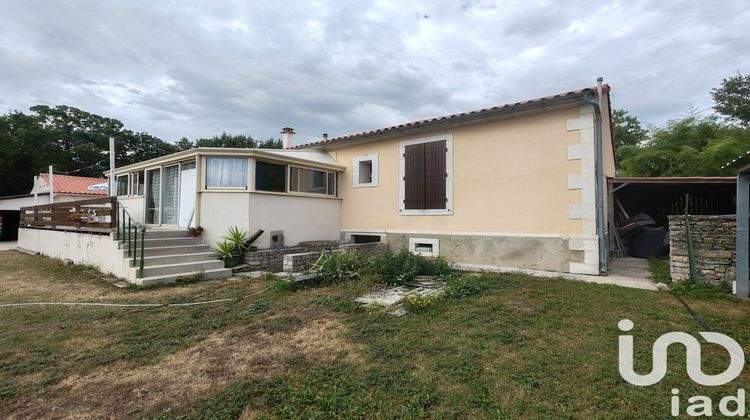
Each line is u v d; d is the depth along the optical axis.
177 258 7.57
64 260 9.48
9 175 26.16
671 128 18.23
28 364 3.19
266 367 3.10
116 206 7.71
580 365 3.02
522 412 2.35
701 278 5.88
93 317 4.61
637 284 6.14
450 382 2.76
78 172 33.25
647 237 10.21
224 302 5.34
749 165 5.17
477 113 8.23
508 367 3.00
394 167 10.16
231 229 8.69
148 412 2.44
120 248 7.29
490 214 8.36
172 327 4.18
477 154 8.62
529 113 7.83
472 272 7.68
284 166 9.83
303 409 2.43
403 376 2.86
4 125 28.28
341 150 11.48
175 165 10.07
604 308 4.64
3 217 21.22
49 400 2.61
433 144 9.37
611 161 11.45
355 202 11.05
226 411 2.40
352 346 3.54
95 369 3.11
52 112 34.75
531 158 7.81
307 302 5.19
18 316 4.67
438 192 9.21
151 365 3.18
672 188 11.97
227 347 3.58
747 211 5.35
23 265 9.44
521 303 4.89
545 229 7.58
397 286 6.34
